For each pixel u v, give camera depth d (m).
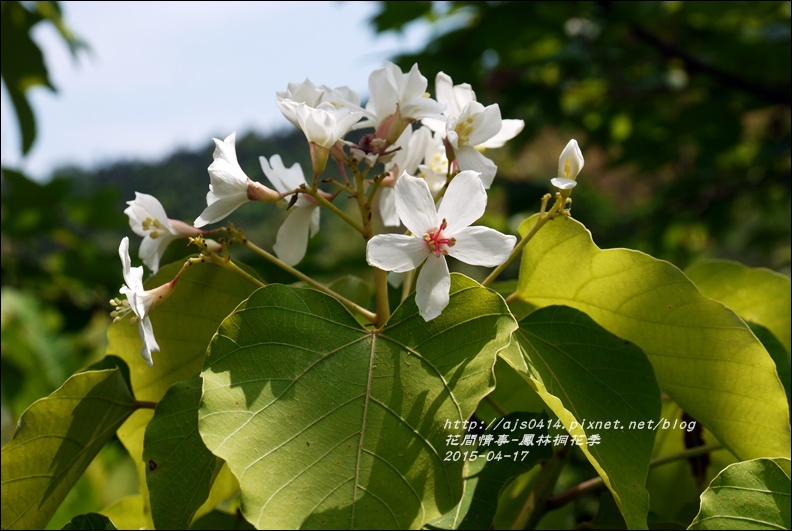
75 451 0.32
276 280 0.53
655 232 1.05
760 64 0.87
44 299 0.85
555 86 0.99
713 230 1.09
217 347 0.26
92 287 0.82
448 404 0.25
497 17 0.86
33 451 0.31
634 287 0.31
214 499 0.36
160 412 0.29
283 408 0.25
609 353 0.30
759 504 0.27
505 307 0.27
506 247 0.28
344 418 0.25
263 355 0.26
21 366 0.85
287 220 0.34
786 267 1.26
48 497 0.33
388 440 0.25
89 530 0.29
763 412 0.31
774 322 0.41
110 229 0.86
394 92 0.32
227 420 0.25
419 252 0.28
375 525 0.24
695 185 1.00
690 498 0.41
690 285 0.30
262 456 0.24
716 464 0.40
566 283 0.32
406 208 0.28
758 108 0.91
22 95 0.77
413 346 0.27
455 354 0.26
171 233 0.33
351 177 0.46
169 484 0.29
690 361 0.32
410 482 0.24
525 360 0.29
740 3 0.82
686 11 0.85
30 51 0.75
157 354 0.35
